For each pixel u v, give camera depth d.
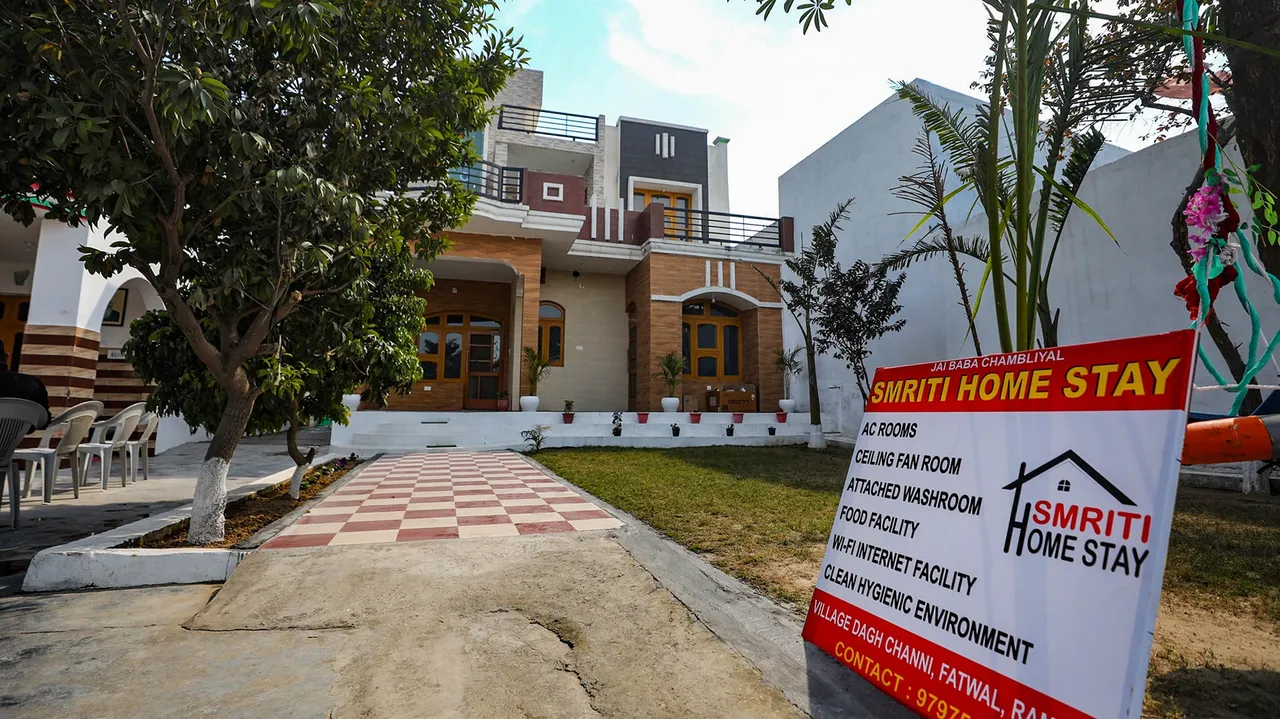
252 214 4.00
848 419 14.68
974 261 11.42
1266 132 3.22
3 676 2.39
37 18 2.90
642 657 2.62
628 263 16.91
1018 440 2.07
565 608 3.17
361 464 9.91
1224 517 5.17
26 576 3.49
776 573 3.70
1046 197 3.26
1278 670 2.39
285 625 2.96
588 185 19.56
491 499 6.35
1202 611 3.04
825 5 2.85
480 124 5.14
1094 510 1.75
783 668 2.47
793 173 18.09
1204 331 7.79
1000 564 1.95
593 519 5.26
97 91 3.07
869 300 11.91
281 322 5.05
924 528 2.28
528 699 2.27
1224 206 2.07
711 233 19.80
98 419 11.11
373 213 4.57
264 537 4.50
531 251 14.77
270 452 11.73
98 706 2.17
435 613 3.11
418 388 16.12
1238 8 3.35
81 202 3.57
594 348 17.47
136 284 11.15
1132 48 4.97
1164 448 1.64
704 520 5.12
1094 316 9.07
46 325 8.92
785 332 16.83
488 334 16.89
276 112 4.13
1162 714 2.10
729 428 13.93
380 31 4.34
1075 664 1.63
